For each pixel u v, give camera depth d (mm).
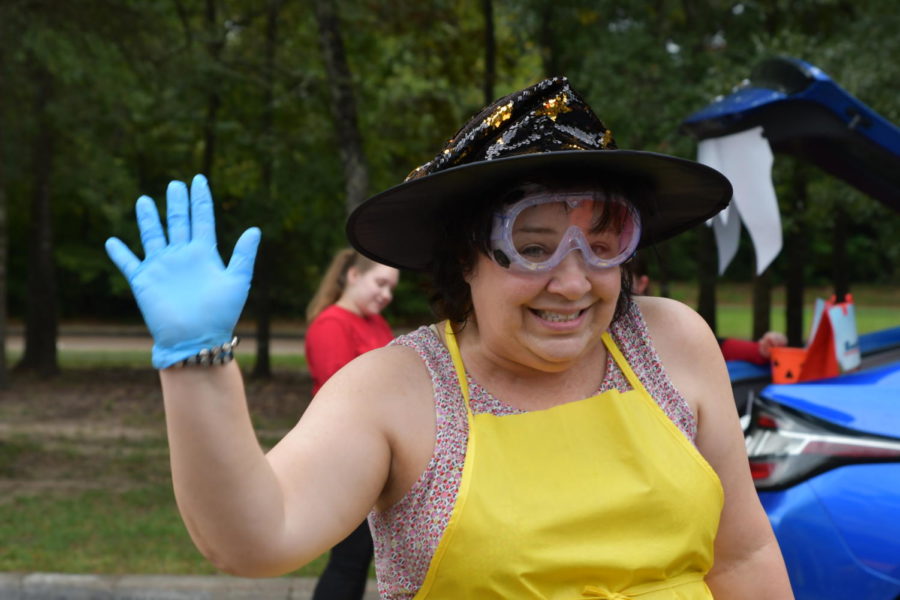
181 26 13758
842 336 3453
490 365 1532
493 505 1408
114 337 29859
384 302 4301
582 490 1442
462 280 1578
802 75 3404
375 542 1530
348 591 3889
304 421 1447
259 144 14047
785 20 12977
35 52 10180
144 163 17906
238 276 1242
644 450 1484
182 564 5160
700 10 12656
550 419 1488
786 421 3135
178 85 11289
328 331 4184
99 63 11391
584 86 12234
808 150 3906
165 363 1201
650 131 11820
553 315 1455
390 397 1463
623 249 1502
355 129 11273
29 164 16422
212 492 1231
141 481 7676
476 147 1482
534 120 1475
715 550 1677
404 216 1578
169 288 1222
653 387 1569
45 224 17359
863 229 43781
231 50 13438
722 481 1640
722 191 1611
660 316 1662
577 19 13500
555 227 1451
